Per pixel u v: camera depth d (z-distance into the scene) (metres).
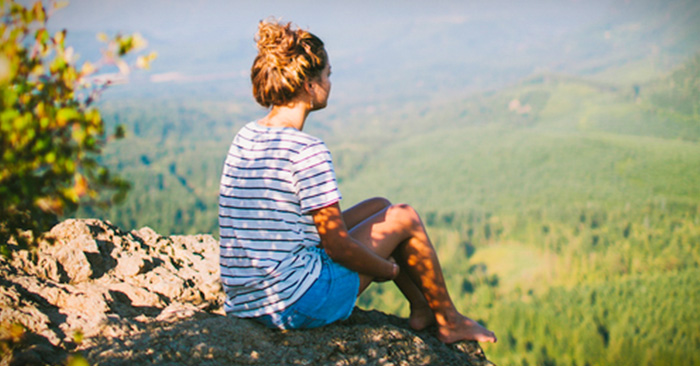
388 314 2.62
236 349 1.85
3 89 1.14
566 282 109.00
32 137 1.16
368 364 1.95
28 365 1.58
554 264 120.31
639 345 83.44
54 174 1.20
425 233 2.20
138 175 180.00
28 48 1.21
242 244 1.89
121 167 188.88
